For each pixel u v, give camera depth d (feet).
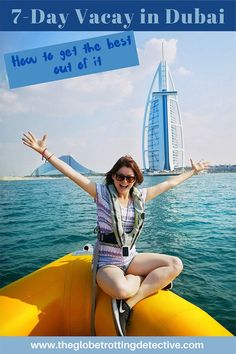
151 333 6.77
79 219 37.35
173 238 27.81
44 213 42.65
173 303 7.29
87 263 8.88
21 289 7.85
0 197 63.67
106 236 7.78
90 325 7.50
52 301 7.52
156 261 7.70
